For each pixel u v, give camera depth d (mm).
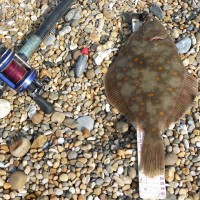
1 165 720
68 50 821
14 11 864
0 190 700
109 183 707
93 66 803
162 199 689
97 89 785
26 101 778
